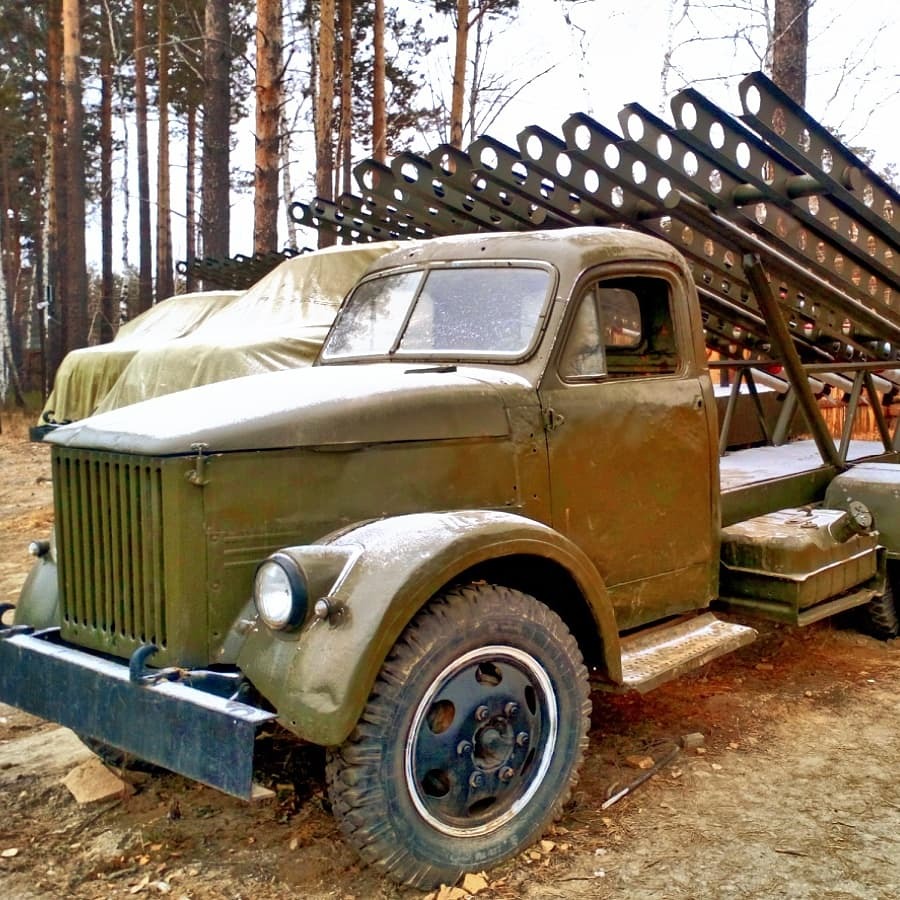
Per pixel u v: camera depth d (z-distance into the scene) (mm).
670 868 3045
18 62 26062
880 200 4543
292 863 3109
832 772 3732
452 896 2883
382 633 2730
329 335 4430
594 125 4016
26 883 3035
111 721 2912
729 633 3992
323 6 14203
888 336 5473
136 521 3025
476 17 17609
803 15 9148
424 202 5809
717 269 4918
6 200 28156
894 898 2875
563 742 3213
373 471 3191
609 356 4020
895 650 5219
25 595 3613
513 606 3094
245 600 3016
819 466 5449
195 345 8672
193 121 24562
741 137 4094
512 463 3455
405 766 2832
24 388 27359
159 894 2963
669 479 3967
